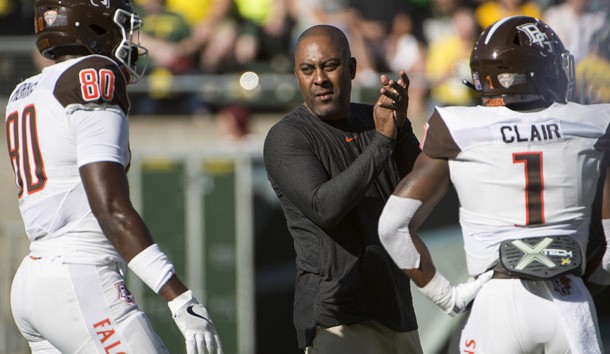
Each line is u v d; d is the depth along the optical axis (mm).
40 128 13508
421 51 33906
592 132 12938
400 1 34188
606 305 25766
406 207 13156
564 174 12812
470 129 12867
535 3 34031
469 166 12891
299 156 15102
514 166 12758
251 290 26859
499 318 12734
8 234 27750
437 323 25672
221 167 27109
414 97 31375
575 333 12562
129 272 26375
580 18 28625
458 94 31375
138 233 12930
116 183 13031
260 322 26781
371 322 15352
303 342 15609
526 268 12594
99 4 14141
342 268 15227
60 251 13398
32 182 13625
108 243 13625
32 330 13875
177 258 26938
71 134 13328
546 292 12680
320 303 15281
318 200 14523
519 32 13109
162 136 31031
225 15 32938
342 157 15445
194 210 27000
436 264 25906
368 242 15297
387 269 15367
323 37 15383
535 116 12922
